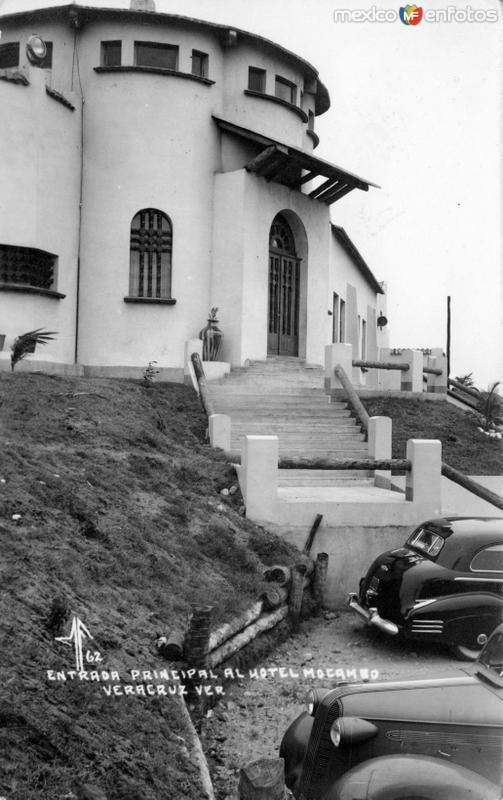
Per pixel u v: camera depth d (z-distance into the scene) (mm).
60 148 17406
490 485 13406
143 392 15438
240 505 10953
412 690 4980
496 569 8242
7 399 12602
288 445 13711
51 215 17062
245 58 19797
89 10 18141
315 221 21125
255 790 4453
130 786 4344
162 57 19125
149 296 18781
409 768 4324
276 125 20453
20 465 8977
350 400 15578
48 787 3994
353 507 10938
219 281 19078
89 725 4715
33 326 16484
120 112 18438
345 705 4902
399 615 8211
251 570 9188
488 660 5227
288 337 20703
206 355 18281
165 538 8875
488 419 16656
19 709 4457
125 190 18453
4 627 5289
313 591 10062
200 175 19000
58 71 18719
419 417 16656
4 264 16297
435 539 8766
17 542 6840
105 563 7352
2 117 15906
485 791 4227
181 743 5172
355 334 27781
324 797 4453
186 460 12023
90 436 11750
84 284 18438
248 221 18891
